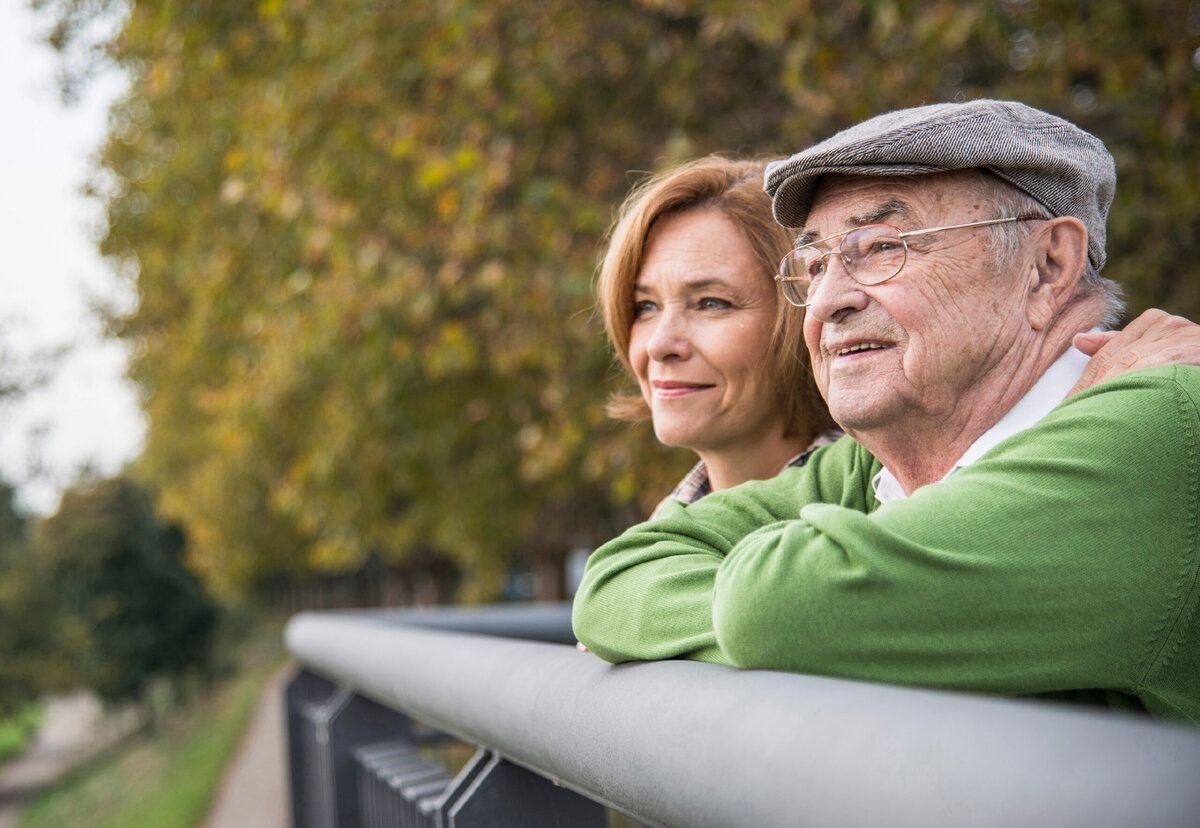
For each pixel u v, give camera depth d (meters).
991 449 1.48
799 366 2.42
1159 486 1.37
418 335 8.90
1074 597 1.33
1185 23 5.93
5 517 56.75
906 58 6.37
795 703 0.96
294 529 30.53
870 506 2.01
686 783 1.07
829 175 1.75
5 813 46.22
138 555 57.69
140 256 15.88
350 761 3.68
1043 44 6.28
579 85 8.05
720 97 7.86
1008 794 0.70
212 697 57.75
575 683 1.48
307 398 11.64
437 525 15.97
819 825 0.85
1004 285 1.67
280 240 10.23
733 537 2.00
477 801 2.03
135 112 13.77
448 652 2.13
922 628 1.34
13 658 54.84
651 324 2.54
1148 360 1.56
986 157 1.62
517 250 7.63
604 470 7.84
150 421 30.45
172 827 22.34
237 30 9.37
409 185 8.26
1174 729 0.69
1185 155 6.00
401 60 8.13
